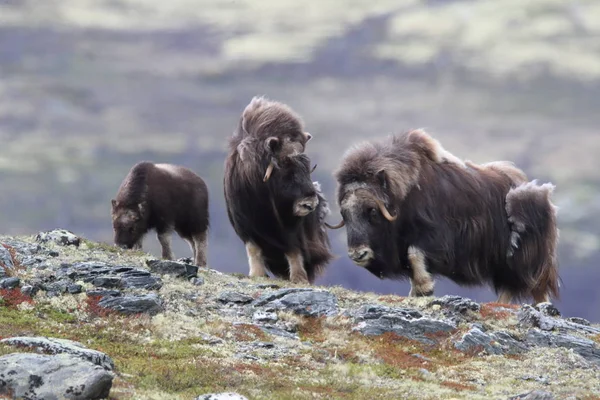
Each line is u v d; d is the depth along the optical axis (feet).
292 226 202.59
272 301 170.81
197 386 134.10
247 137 200.44
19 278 163.32
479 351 160.45
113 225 214.48
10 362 121.08
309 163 199.52
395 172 188.55
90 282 166.91
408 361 156.25
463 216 196.13
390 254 190.49
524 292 204.85
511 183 207.21
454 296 173.78
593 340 168.25
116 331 153.17
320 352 155.74
